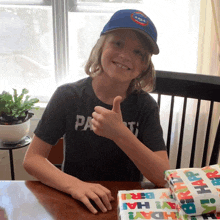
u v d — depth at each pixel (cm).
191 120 150
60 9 155
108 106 88
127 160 93
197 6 137
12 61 171
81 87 91
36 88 179
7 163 179
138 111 91
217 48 138
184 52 145
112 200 61
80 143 91
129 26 74
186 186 50
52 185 64
